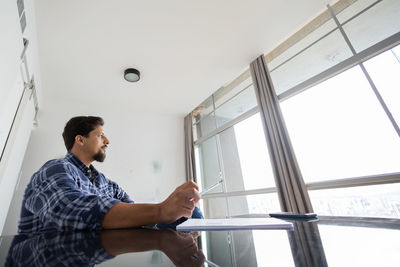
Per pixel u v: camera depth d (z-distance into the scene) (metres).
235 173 3.00
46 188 0.65
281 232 0.50
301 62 2.23
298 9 1.83
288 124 2.31
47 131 2.83
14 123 1.57
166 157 3.66
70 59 2.22
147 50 2.20
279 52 2.50
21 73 1.52
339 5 1.93
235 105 3.12
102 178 1.21
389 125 1.56
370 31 1.70
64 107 3.05
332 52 1.96
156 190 3.36
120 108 3.52
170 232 0.54
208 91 3.16
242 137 2.97
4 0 0.95
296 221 0.67
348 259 0.27
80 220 0.56
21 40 1.28
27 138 2.15
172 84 2.90
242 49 2.30
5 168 1.51
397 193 1.47
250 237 0.47
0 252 0.34
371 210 1.58
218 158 3.31
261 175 2.62
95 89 2.86
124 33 1.94
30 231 0.69
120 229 0.59
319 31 2.09
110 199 0.61
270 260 0.30
